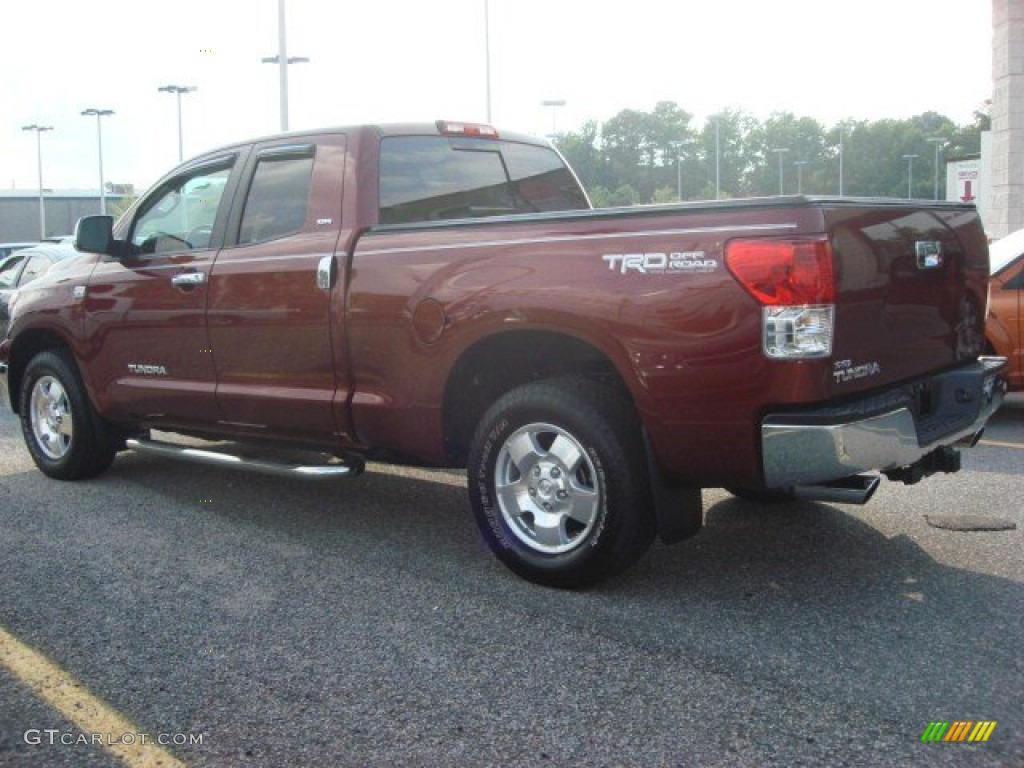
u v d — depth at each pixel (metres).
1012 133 16.95
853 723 3.09
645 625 3.88
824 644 3.68
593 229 3.97
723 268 3.65
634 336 3.83
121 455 7.31
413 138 5.16
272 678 3.49
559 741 3.03
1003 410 8.62
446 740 3.05
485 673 3.50
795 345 3.54
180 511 5.67
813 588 4.25
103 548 4.98
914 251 4.13
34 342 6.66
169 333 5.54
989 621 3.86
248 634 3.87
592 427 4.01
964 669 3.45
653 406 3.83
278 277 4.96
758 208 3.62
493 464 4.35
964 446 4.73
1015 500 5.55
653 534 4.15
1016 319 7.73
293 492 6.08
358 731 3.11
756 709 3.19
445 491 6.09
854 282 3.69
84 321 6.04
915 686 3.33
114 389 5.95
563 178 6.14
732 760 2.90
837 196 3.73
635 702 3.26
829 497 3.92
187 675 3.52
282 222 5.12
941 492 5.75
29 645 3.79
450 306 4.31
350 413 4.76
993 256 8.05
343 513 5.60
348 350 4.73
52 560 4.80
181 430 5.79
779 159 138.50
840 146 132.62
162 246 5.76
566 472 4.16
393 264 4.54
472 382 4.56
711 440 3.76
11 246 16.86
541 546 4.29
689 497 4.11
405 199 5.01
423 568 4.62
